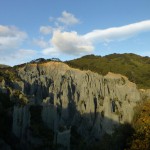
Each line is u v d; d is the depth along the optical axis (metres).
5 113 103.25
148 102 134.88
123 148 107.12
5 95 114.38
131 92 178.00
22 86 140.88
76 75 184.12
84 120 139.38
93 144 118.12
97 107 146.50
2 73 143.12
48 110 116.75
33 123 109.69
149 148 91.62
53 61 196.00
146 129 100.50
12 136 97.88
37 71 180.25
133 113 132.62
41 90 149.62
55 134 105.50
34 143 101.44
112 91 174.62
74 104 148.50
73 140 115.69
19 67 177.38
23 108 104.31
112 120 131.62
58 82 162.38
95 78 181.00
